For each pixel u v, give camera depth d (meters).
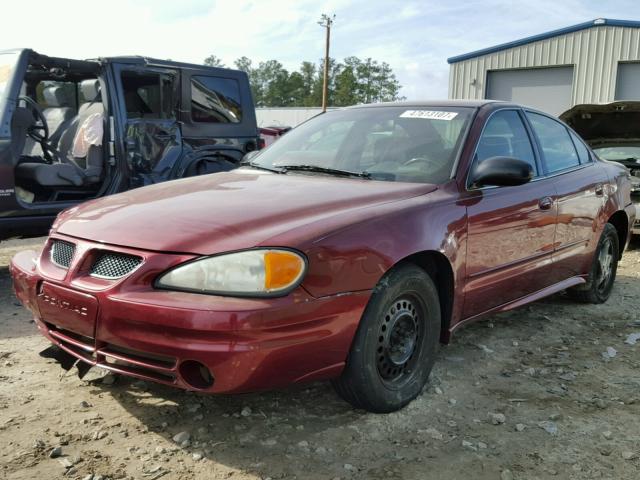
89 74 6.50
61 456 2.60
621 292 5.64
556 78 23.28
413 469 2.57
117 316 2.51
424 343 3.14
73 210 3.31
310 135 4.17
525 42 23.45
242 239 2.54
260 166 3.98
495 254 3.55
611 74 22.02
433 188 3.29
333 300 2.59
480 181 3.40
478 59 24.66
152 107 7.32
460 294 3.32
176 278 2.49
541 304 5.12
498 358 3.86
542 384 3.47
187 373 2.47
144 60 6.75
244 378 2.41
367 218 2.81
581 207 4.48
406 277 2.92
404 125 3.86
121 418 2.93
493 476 2.53
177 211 2.87
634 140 8.05
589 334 4.38
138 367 2.57
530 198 3.84
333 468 2.56
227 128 7.88
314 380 2.64
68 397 3.14
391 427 2.90
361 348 2.77
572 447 2.78
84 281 2.67
